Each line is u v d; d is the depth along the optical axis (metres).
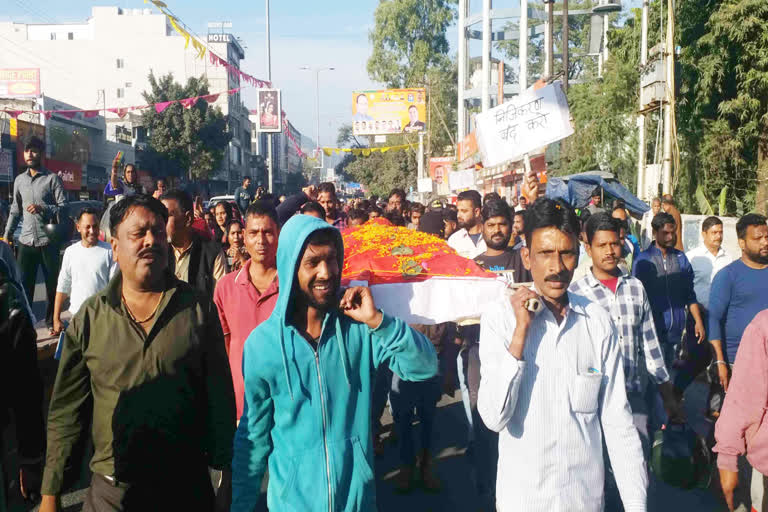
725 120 14.57
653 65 12.93
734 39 13.75
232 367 3.97
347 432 2.46
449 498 4.58
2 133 27.45
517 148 7.72
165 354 2.64
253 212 4.01
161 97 46.06
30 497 2.95
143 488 2.63
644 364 4.19
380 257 3.80
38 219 8.30
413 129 45.38
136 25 71.31
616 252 4.14
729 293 4.92
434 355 2.58
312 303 2.42
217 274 4.80
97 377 2.66
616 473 2.57
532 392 2.52
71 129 35.22
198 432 2.76
